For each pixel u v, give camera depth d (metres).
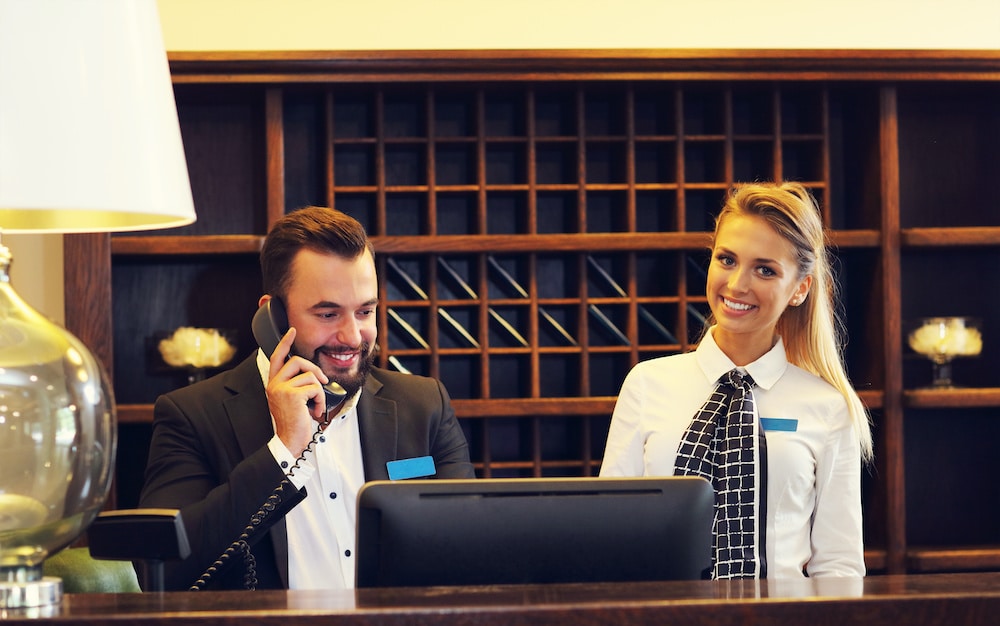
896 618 1.14
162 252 3.11
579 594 1.19
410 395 2.25
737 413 2.22
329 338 2.04
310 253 2.03
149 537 1.31
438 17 3.44
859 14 3.55
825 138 3.34
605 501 1.34
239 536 1.83
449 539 1.31
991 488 3.64
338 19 3.41
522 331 3.45
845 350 3.53
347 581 2.08
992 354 3.64
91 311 3.03
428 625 1.09
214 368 3.25
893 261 3.28
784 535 2.19
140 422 3.08
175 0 3.36
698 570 1.37
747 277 2.21
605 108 3.54
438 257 3.32
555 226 3.53
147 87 1.36
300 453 1.90
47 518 1.20
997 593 1.16
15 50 1.25
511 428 3.52
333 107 3.33
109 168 1.29
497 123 3.52
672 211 3.37
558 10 3.46
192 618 1.08
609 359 3.56
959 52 3.21
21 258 3.31
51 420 1.21
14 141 1.24
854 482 2.27
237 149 3.45
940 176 3.63
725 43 3.52
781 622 1.12
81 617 1.08
